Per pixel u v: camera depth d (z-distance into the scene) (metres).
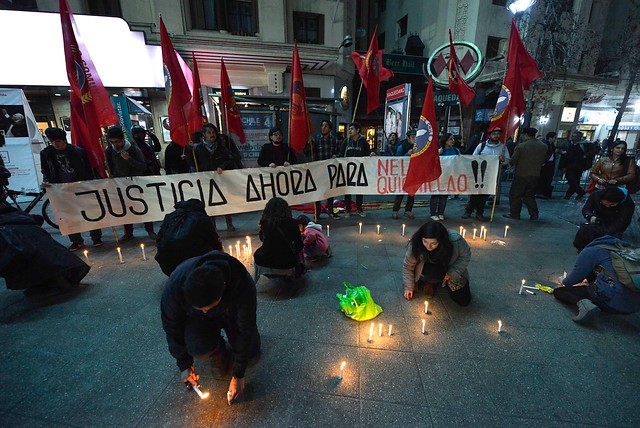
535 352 2.34
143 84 9.76
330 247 4.48
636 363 2.22
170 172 6.35
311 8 12.01
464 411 1.84
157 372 2.17
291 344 2.45
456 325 2.68
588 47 13.93
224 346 2.10
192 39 10.04
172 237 2.76
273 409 1.87
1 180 5.11
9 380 2.10
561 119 15.95
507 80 5.13
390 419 1.80
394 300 3.08
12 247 2.85
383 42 21.39
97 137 4.22
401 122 9.23
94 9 9.96
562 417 1.80
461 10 14.84
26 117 7.75
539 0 9.93
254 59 11.15
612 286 2.52
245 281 1.68
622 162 5.02
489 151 5.84
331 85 13.10
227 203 4.92
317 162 5.29
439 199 5.77
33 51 8.30
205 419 1.81
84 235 5.20
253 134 8.12
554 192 8.83
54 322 2.76
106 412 1.86
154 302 3.09
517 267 3.80
